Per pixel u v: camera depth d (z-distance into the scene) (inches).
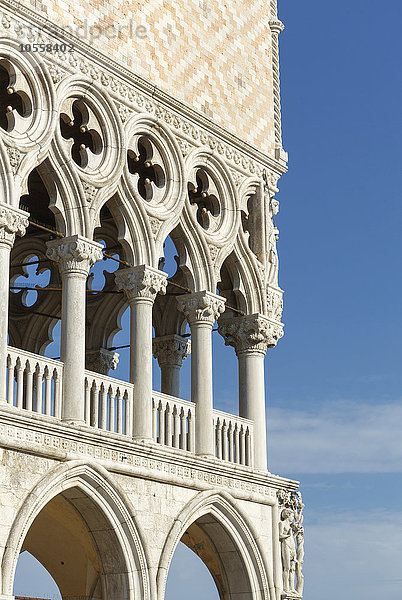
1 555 1080.8
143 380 1296.8
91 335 1640.0
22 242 1632.6
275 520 1457.9
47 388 1182.3
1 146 1166.3
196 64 1457.9
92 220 1258.6
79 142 1413.6
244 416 1486.2
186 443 1381.6
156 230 1344.7
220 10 1523.1
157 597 1245.1
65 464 1154.7
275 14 1644.9
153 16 1398.9
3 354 1127.0
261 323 1494.8
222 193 1470.2
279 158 1574.8
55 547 1370.6
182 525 1295.5
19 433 1117.1
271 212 1555.1
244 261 1492.4
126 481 1237.7
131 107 1337.4
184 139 1413.6
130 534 1229.7
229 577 1424.7
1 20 1189.7
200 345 1402.6
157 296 1619.1
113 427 1256.2
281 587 1443.2
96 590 1381.6
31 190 1529.3
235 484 1398.9
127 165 1325.0
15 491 1105.4
